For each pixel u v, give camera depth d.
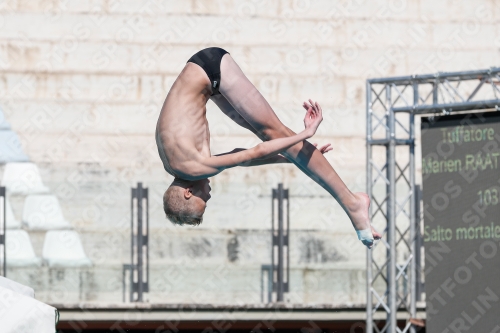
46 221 24.67
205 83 11.34
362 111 27.89
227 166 11.23
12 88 27.78
